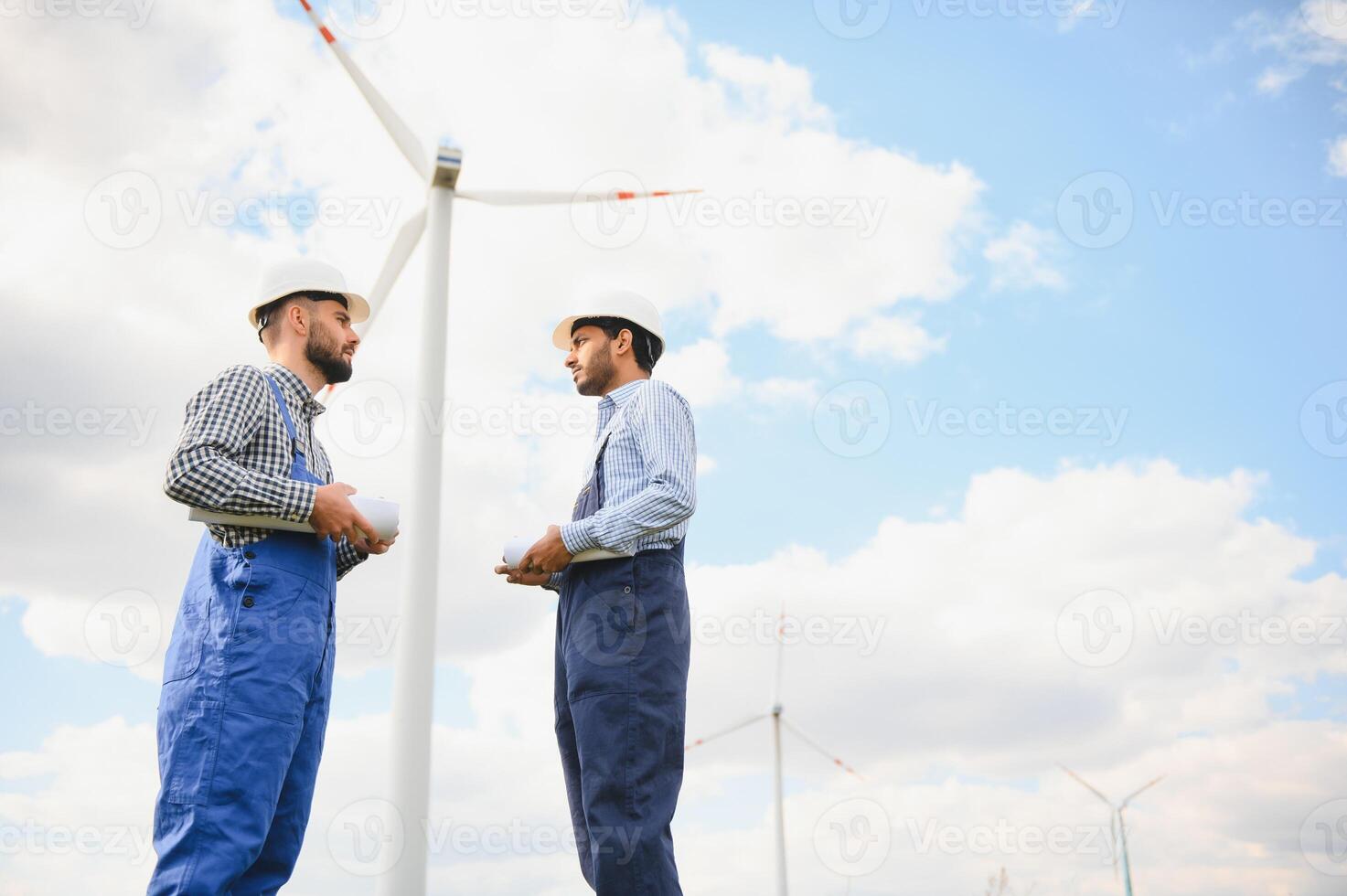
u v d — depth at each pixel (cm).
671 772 406
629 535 412
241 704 386
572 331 490
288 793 417
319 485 448
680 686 415
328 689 436
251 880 409
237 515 404
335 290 468
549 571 423
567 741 435
